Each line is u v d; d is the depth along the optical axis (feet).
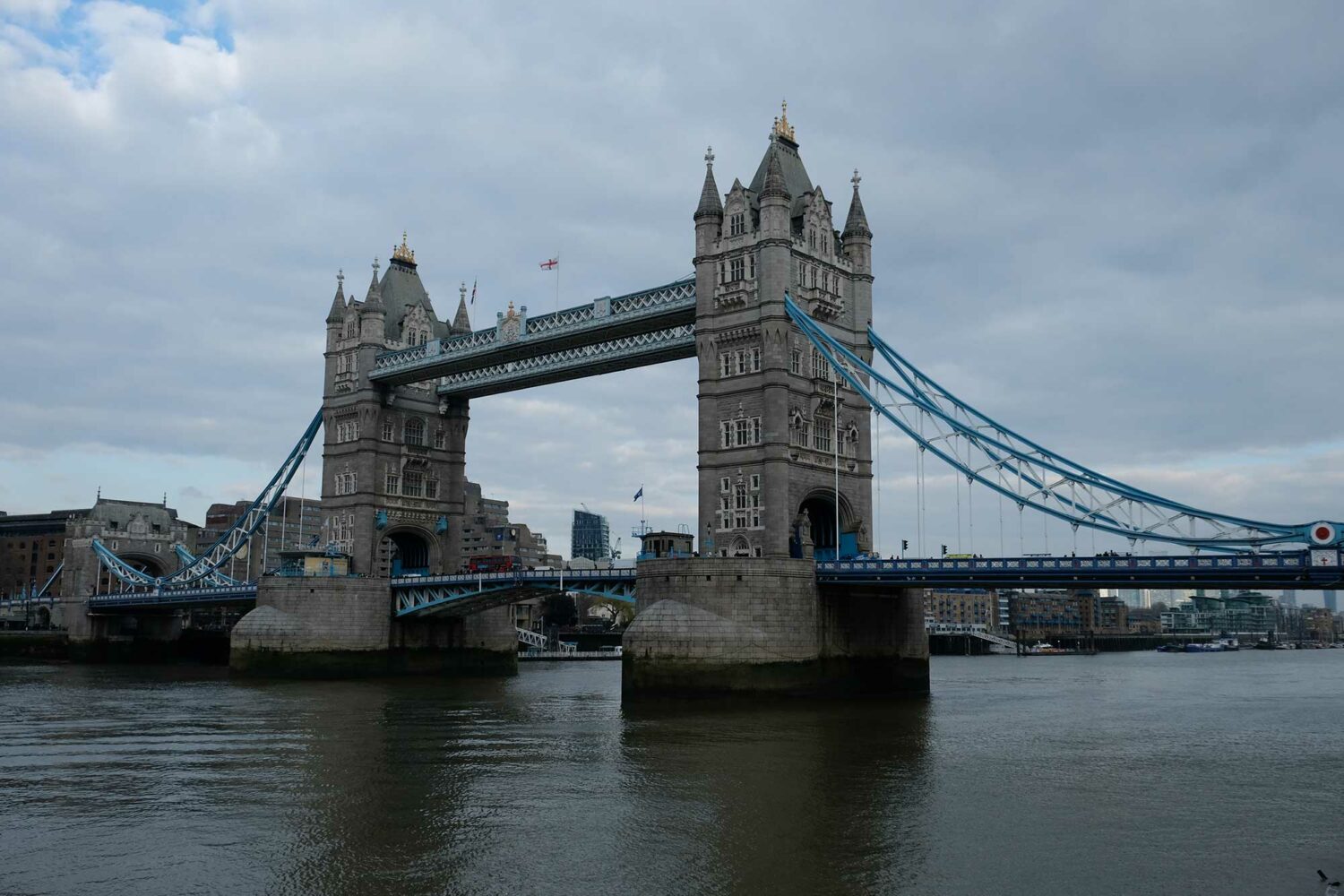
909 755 176.45
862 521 308.40
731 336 297.12
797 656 261.03
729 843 119.03
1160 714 258.78
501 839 121.80
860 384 286.46
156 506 560.20
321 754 184.03
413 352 395.34
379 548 403.13
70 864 113.50
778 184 291.58
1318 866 110.93
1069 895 101.35
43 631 532.73
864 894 101.24
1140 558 220.84
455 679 371.97
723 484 294.46
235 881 106.83
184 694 308.60
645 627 256.93
